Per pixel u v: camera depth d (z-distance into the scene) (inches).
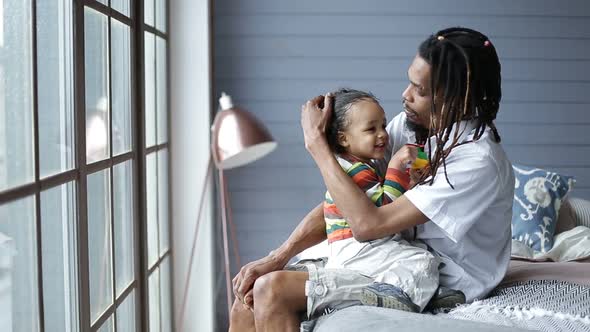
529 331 67.1
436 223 80.0
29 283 70.4
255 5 163.5
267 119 165.3
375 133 83.5
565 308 79.7
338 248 82.7
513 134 169.5
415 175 84.6
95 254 94.0
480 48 81.0
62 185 80.5
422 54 82.2
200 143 151.6
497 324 70.7
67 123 82.4
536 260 118.6
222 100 133.5
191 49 150.8
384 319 70.2
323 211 90.2
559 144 169.8
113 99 104.2
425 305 79.0
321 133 82.7
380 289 77.5
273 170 165.3
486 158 80.5
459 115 81.1
